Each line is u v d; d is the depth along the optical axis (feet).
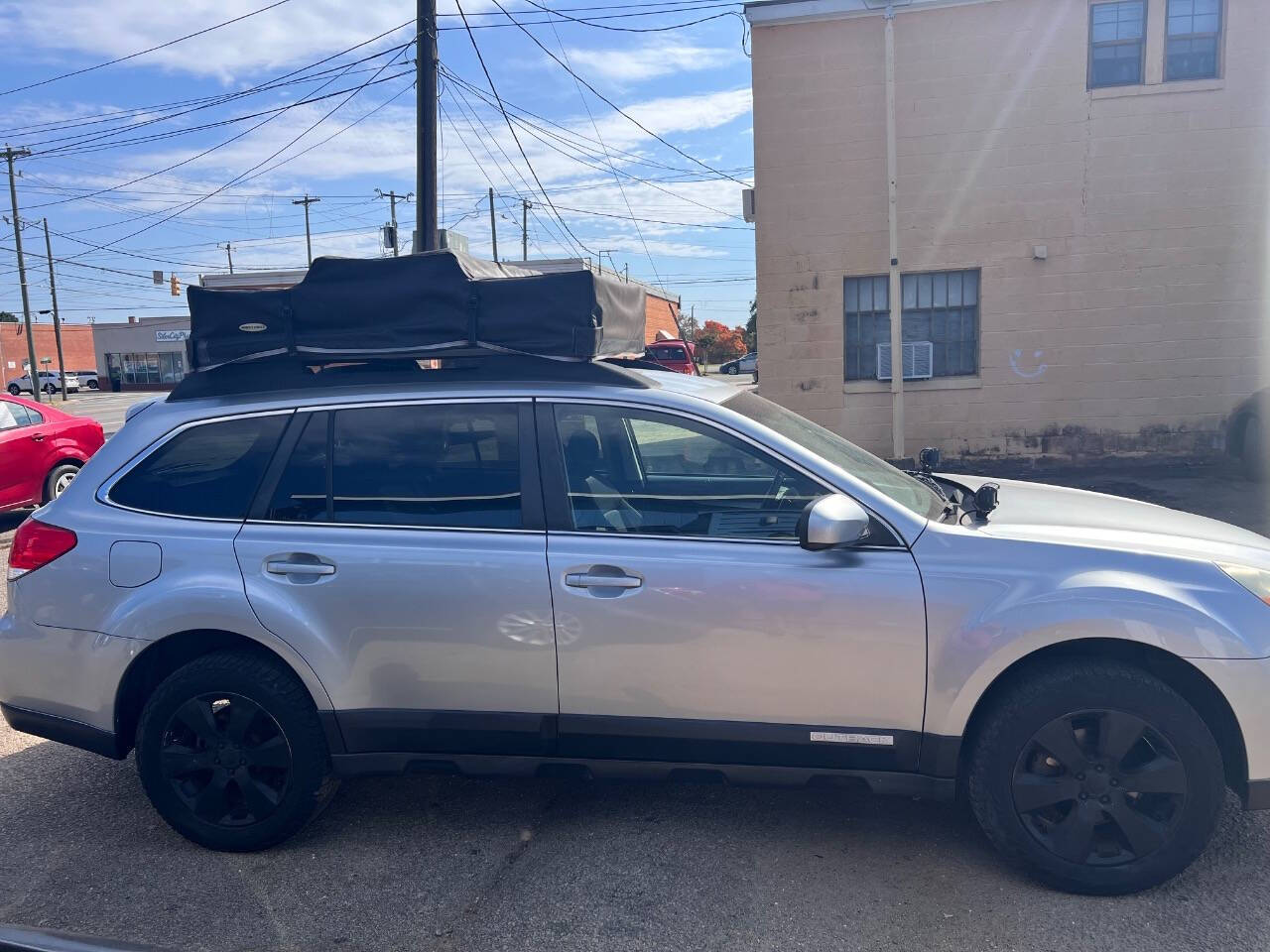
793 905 10.85
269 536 12.14
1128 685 10.51
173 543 12.22
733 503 11.61
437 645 11.75
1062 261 42.55
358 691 11.98
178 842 12.78
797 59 43.37
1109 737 10.61
